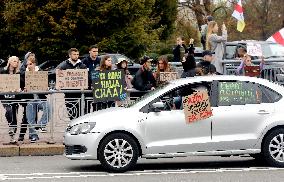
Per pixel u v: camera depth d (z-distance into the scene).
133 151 14.35
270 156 14.62
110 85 17.91
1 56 39.09
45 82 17.92
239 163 15.70
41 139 18.06
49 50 36.12
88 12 35.78
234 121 14.59
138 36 37.62
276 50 26.94
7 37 38.53
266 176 13.61
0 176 14.07
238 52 25.39
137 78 18.53
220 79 14.84
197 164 15.65
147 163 15.91
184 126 14.48
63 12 35.94
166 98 14.64
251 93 14.81
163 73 19.30
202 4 54.84
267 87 14.88
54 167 15.40
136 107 14.56
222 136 14.55
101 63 18.28
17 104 17.81
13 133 17.86
